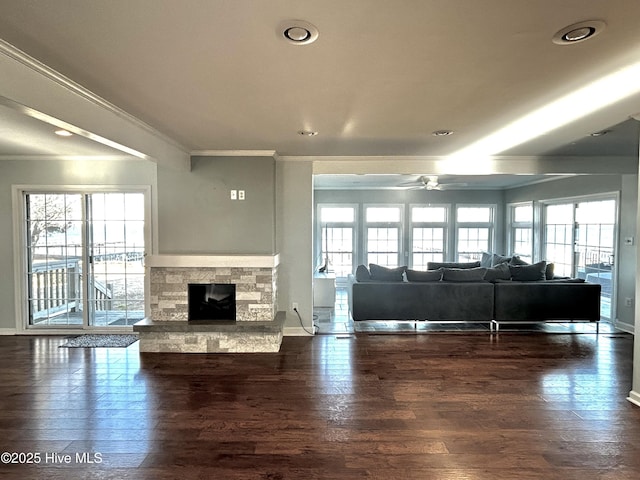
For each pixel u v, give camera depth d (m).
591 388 3.37
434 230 9.33
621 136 3.94
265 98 2.72
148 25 1.73
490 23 1.73
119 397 3.21
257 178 4.75
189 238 4.75
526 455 2.38
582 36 1.84
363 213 9.27
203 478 2.18
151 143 3.69
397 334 5.12
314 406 3.04
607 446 2.48
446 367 3.88
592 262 6.18
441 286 5.19
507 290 5.15
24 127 3.53
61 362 4.06
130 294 5.28
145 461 2.34
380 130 3.66
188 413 2.93
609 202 5.77
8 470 2.25
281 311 5.11
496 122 3.38
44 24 1.72
